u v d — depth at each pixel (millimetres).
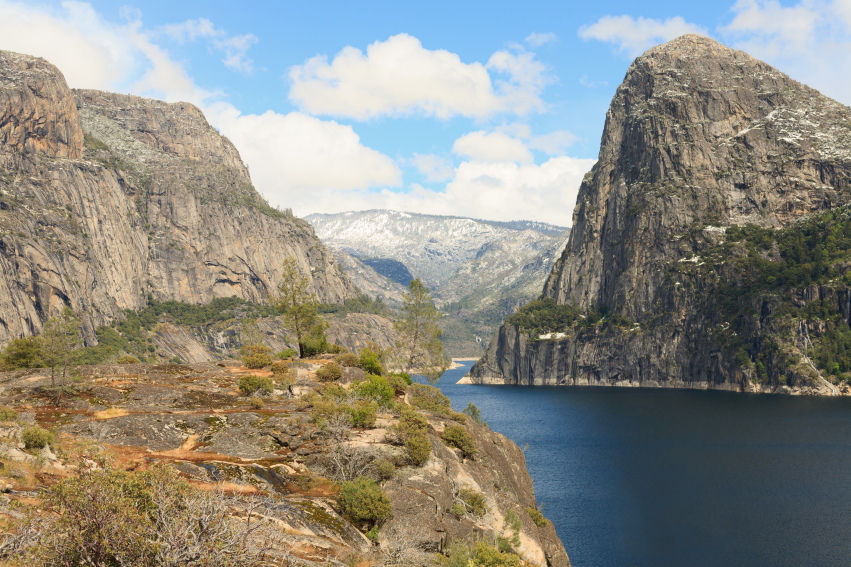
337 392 62875
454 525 41031
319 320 105500
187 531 19484
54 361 57656
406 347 104938
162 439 45469
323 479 42031
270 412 55188
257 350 95188
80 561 18797
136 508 20422
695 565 71562
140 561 18938
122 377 66438
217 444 45625
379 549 35000
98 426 46094
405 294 105562
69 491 19359
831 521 85438
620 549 76938
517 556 40781
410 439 46969
